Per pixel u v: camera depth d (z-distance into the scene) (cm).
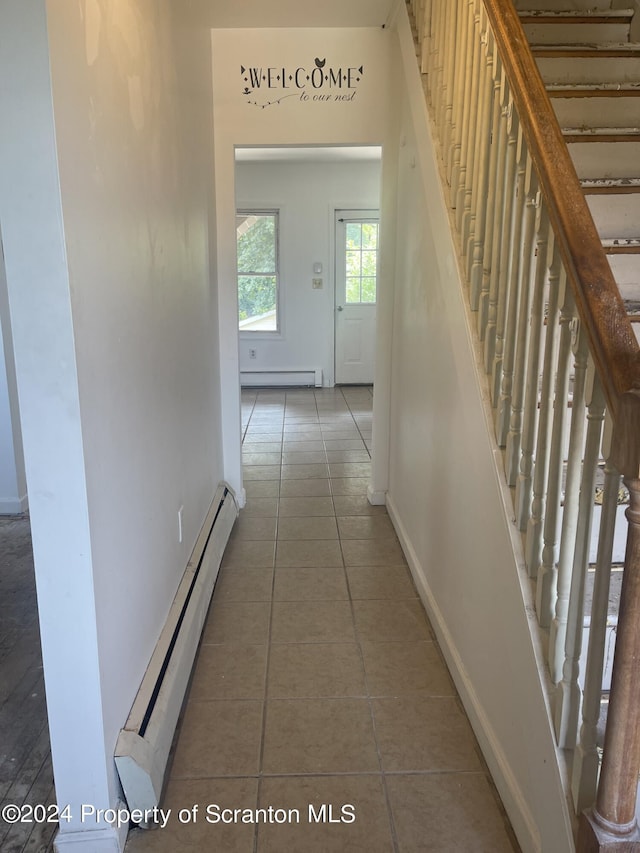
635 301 209
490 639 172
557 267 130
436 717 196
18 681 212
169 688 183
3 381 347
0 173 116
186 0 254
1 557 309
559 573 131
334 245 741
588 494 118
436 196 220
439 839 152
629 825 112
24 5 110
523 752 147
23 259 119
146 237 184
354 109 334
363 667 222
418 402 273
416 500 282
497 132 165
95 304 137
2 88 113
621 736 108
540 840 135
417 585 276
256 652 231
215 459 335
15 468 360
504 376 160
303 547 324
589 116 247
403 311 311
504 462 163
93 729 140
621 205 219
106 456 144
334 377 779
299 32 325
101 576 140
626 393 98
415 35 261
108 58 148
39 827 154
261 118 333
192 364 263
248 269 749
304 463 471
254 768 174
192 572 245
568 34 288
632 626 104
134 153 171
